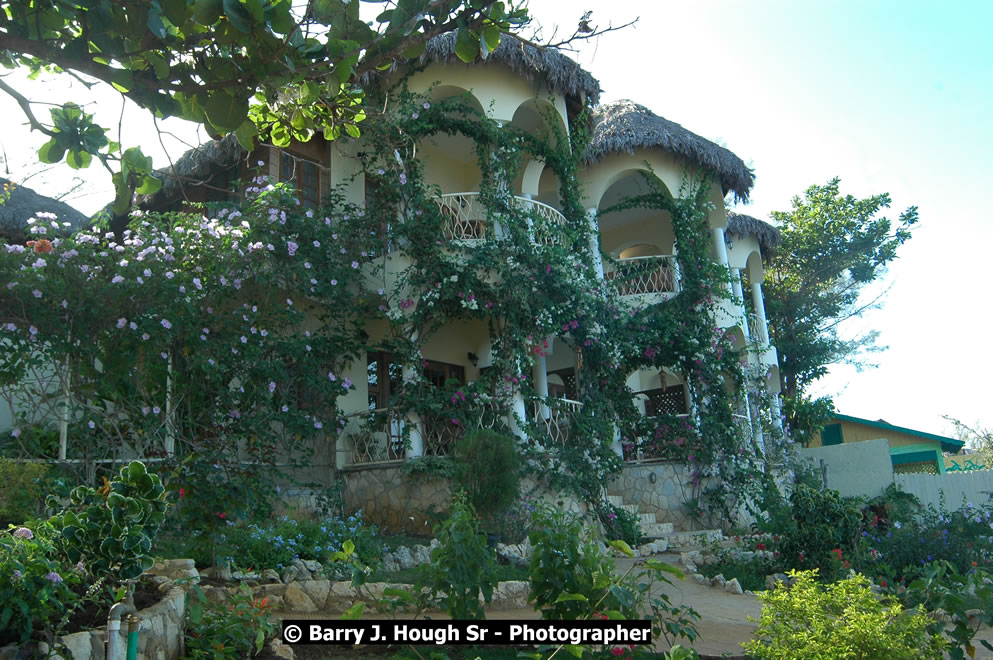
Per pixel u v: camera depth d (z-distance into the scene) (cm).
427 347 1488
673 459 1514
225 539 809
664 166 1641
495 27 448
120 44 405
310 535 861
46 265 887
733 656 646
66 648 397
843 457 1780
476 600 555
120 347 915
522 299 1279
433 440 1225
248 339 1027
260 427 1010
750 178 1719
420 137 1347
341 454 1255
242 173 1313
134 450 922
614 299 1514
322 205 1267
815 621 494
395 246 1288
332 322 1277
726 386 1716
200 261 1006
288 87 551
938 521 1168
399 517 1166
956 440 2678
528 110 1496
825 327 2494
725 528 1487
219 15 376
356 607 541
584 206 1611
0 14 401
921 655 498
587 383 1400
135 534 468
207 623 533
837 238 2466
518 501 1119
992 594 542
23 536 436
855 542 1013
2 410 1030
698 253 1617
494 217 1309
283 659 552
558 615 507
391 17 423
